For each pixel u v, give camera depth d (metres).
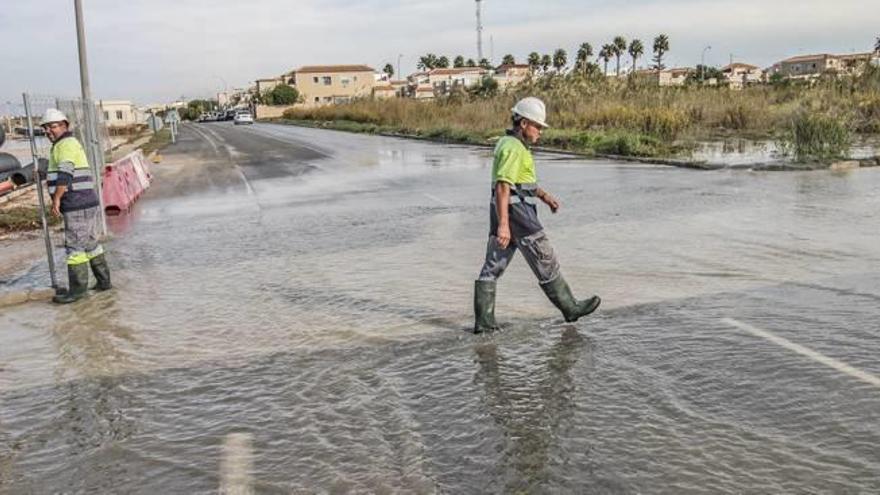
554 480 3.53
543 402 4.43
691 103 31.36
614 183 15.43
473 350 5.40
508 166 5.43
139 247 10.76
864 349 5.02
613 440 3.89
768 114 29.75
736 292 6.59
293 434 4.18
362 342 5.73
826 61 117.94
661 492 3.37
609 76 39.31
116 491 3.67
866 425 3.93
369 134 46.88
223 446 4.08
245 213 13.95
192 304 7.25
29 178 18.81
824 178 14.85
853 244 8.34
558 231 10.05
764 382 4.54
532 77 43.56
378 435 4.10
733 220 10.30
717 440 3.83
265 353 5.61
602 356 5.14
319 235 10.92
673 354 5.10
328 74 127.31
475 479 3.58
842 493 3.29
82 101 11.22
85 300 7.65
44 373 5.46
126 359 5.67
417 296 7.02
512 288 7.08
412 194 15.43
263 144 40.03
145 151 37.69
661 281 7.11
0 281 8.83
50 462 4.03
